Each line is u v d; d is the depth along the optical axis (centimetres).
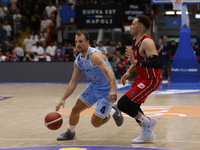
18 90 1448
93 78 528
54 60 1911
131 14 2027
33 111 884
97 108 529
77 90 1423
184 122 697
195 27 2159
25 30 2419
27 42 2158
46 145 520
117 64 1828
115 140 550
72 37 2359
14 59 1930
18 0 2431
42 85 1688
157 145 509
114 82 499
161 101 1044
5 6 2409
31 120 754
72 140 555
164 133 598
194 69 1734
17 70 1905
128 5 2027
